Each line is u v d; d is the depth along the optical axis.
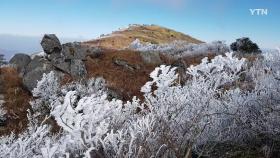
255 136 4.95
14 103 12.88
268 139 4.89
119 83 14.52
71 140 3.14
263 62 11.08
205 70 5.29
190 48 24.62
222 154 4.45
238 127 5.03
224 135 4.94
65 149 3.22
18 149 3.96
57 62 14.80
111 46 61.50
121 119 4.20
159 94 4.80
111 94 12.99
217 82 5.05
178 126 4.22
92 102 3.28
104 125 3.39
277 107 5.12
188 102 4.58
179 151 3.88
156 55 17.41
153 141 3.64
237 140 4.92
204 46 22.45
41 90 12.53
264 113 5.28
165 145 3.54
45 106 11.89
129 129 3.75
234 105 5.40
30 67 14.42
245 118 5.20
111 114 4.02
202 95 4.92
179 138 4.03
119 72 15.70
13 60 16.44
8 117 12.07
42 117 11.27
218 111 5.24
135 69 16.08
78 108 3.17
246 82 8.80
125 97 13.59
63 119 3.07
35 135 3.85
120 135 3.31
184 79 9.81
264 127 4.99
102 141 3.19
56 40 15.16
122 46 62.22
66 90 12.65
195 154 4.37
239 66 5.23
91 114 3.23
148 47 27.69
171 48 25.55
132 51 17.64
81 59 15.93
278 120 4.86
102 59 17.00
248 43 21.94
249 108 5.48
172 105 4.41
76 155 3.15
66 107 3.11
